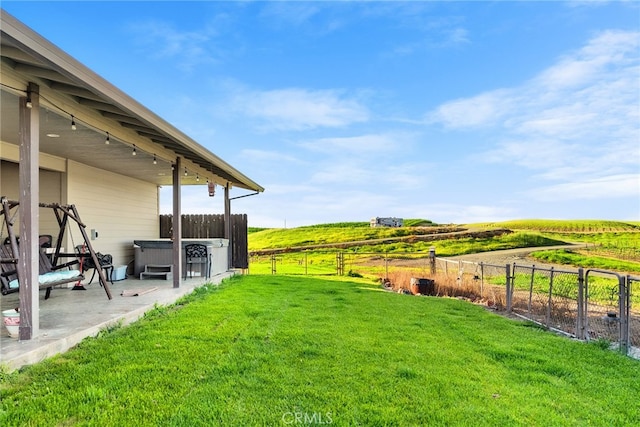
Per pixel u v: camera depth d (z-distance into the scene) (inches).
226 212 458.3
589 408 119.3
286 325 206.8
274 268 619.5
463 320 242.1
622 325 183.8
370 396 123.0
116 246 375.9
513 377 143.3
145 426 102.3
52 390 120.3
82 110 186.5
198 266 366.0
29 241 151.0
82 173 323.9
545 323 246.7
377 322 222.4
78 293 268.4
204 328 192.4
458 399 122.6
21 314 150.9
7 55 131.0
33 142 151.3
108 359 146.6
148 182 446.3
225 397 119.3
